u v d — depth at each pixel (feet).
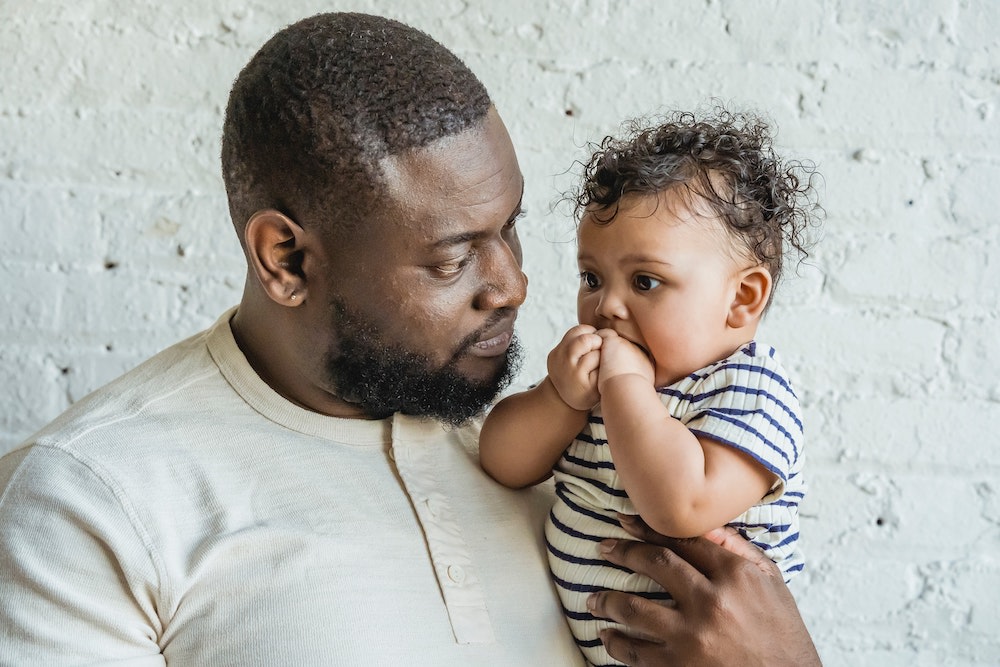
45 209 4.37
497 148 3.06
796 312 4.52
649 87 4.42
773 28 4.40
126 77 4.34
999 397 4.55
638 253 3.06
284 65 3.02
